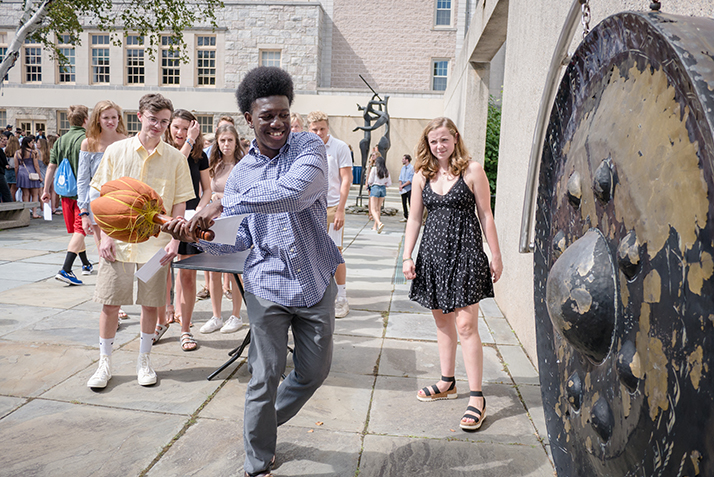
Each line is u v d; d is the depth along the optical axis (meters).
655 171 0.99
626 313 1.07
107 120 4.25
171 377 3.47
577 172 1.35
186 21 12.52
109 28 11.91
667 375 0.93
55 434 2.71
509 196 4.95
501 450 2.65
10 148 11.63
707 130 0.82
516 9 5.00
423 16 25.14
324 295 2.24
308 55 24.20
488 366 3.77
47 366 3.57
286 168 2.13
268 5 24.08
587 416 1.28
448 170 2.98
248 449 2.24
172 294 4.65
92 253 7.69
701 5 1.63
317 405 3.12
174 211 3.41
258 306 2.20
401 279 6.33
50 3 8.99
